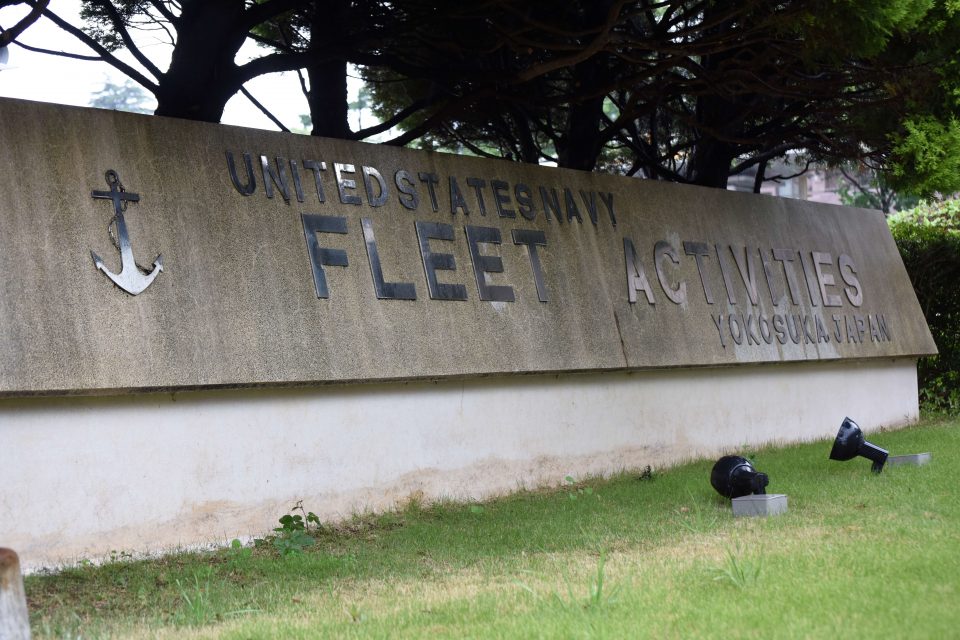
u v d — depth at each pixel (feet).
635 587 21.02
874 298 55.21
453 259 35.60
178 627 20.12
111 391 26.78
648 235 43.14
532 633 17.79
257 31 52.13
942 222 65.92
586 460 39.09
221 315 29.32
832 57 34.58
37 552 25.57
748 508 30.19
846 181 124.77
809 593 19.61
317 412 31.35
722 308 45.37
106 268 27.53
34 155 27.25
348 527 30.73
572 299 38.91
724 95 42.96
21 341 25.59
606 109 115.14
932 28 37.09
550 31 37.50
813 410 50.57
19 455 25.53
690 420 43.70
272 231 31.24
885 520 27.50
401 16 43.70
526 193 38.88
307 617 20.29
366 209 33.83
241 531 29.27
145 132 29.53
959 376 62.08
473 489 35.22
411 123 58.54
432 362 33.73
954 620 17.56
